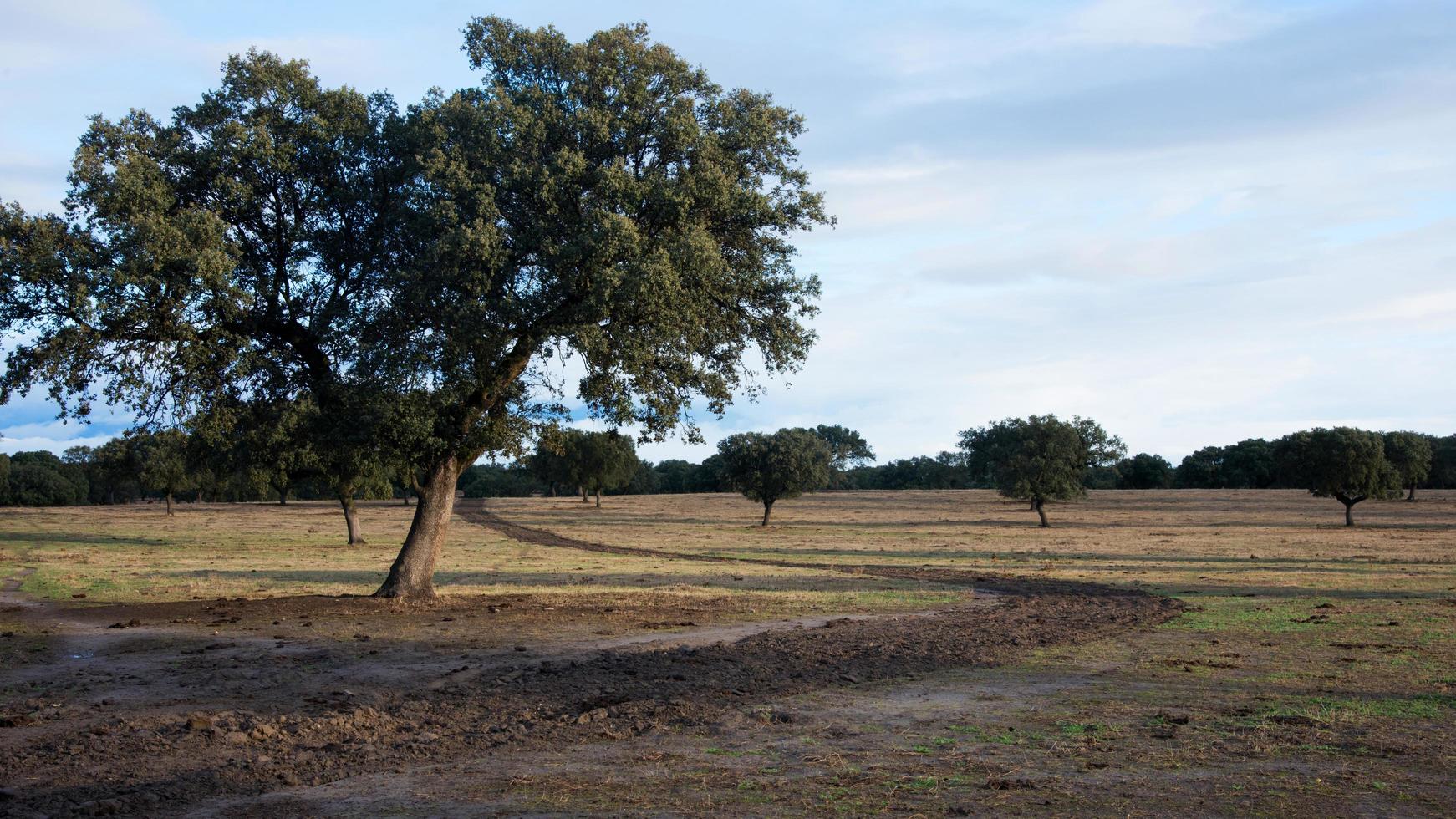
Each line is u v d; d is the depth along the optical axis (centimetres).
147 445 6600
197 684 1219
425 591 2280
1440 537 5938
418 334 1964
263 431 2128
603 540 6431
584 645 1579
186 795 761
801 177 2227
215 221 1784
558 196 1986
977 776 770
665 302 1931
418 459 2141
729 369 2353
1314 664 1324
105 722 1005
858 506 12425
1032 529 7731
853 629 1825
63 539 5822
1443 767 771
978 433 8581
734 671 1310
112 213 1786
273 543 5597
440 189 1891
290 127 2064
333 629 1761
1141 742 873
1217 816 652
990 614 2128
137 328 1830
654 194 2005
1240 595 2528
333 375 2111
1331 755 812
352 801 734
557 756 862
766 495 8700
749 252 2228
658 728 971
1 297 1727
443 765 842
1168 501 11788
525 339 2069
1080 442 8256
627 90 2053
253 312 2041
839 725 972
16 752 889
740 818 665
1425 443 8506
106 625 1841
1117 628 1833
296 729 974
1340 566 3672
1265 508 10206
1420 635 1628
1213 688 1154
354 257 2103
